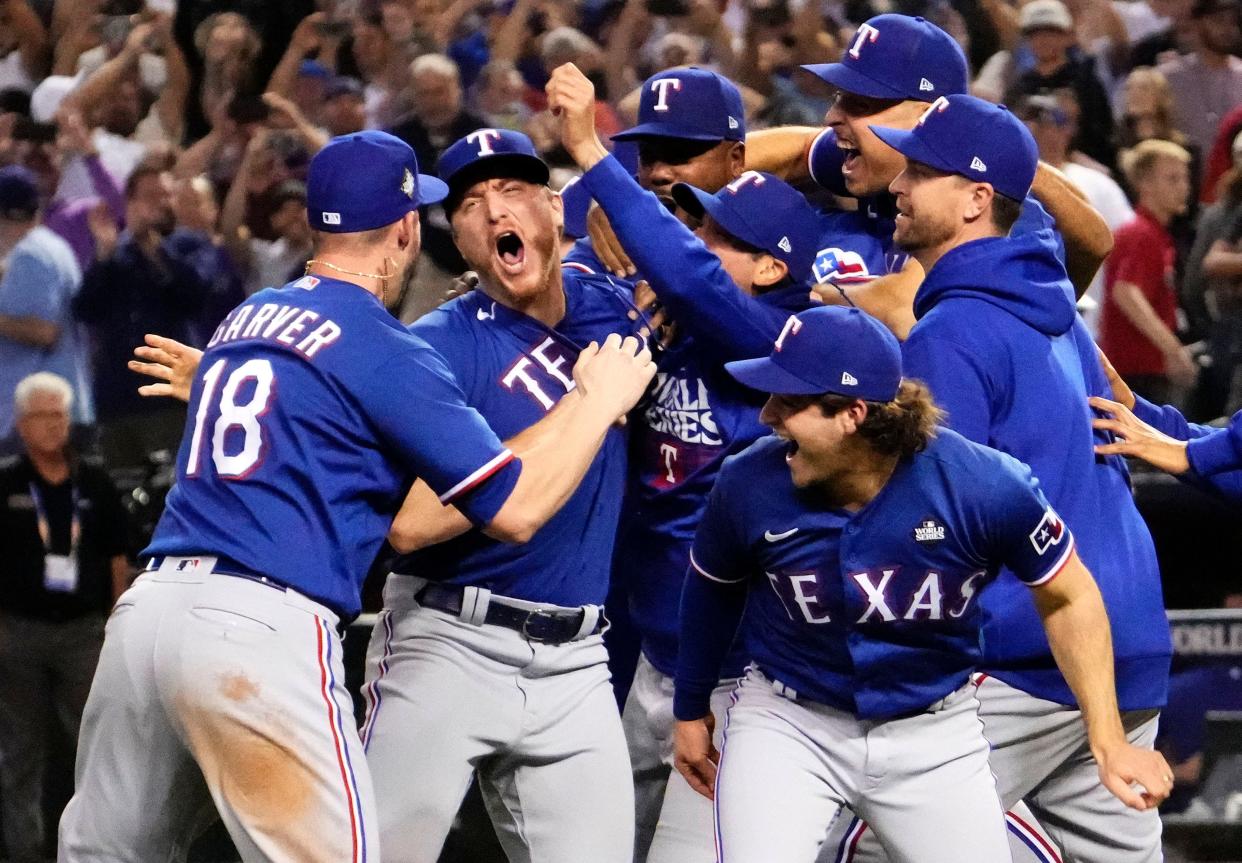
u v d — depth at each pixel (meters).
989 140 15.82
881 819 14.82
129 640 13.86
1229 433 16.48
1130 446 16.62
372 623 22.48
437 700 15.17
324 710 13.77
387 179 14.76
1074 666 14.59
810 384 13.60
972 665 14.77
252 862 13.71
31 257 28.58
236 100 34.75
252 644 13.59
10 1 39.78
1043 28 32.50
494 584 15.23
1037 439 15.76
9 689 25.81
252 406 14.05
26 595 25.62
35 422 25.48
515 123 32.94
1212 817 22.78
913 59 17.31
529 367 15.80
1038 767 16.16
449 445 14.02
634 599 17.66
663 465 17.06
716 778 15.29
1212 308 27.84
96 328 29.20
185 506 14.15
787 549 14.31
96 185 33.88
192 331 29.84
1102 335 28.00
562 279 16.41
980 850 14.61
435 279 28.03
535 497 14.13
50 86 37.19
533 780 15.57
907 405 13.84
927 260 16.42
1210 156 31.30
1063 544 14.39
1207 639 23.17
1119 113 34.91
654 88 18.05
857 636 14.38
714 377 16.75
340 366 14.08
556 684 15.53
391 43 36.59
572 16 37.16
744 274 16.72
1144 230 27.92
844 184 18.97
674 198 17.23
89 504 25.89
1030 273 15.97
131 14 39.03
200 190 30.64
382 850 15.17
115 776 14.02
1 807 25.88
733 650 16.75
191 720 13.58
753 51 34.88
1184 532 24.91
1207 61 33.94
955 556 14.09
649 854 16.77
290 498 13.97
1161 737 23.09
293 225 31.27
